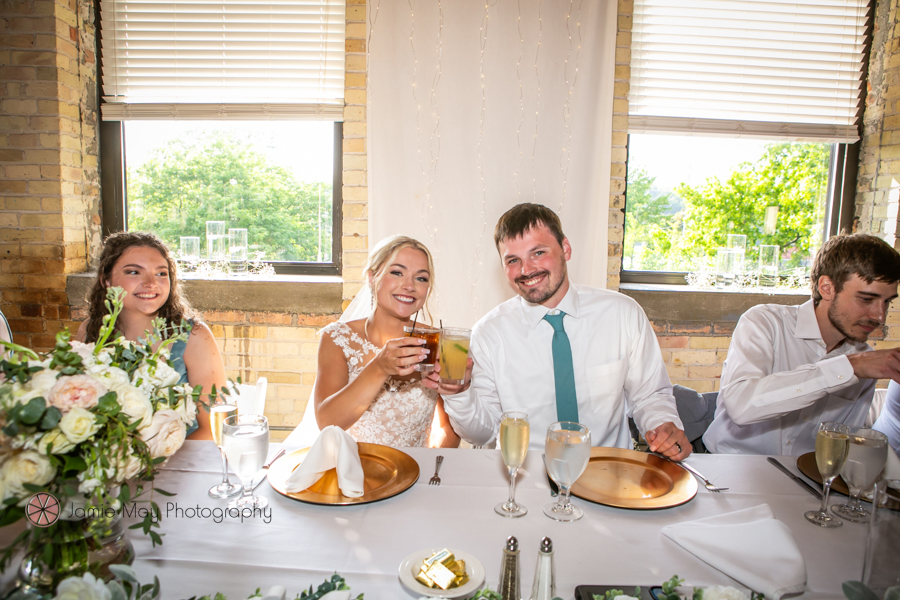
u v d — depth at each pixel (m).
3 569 0.67
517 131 2.71
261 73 2.78
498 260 2.76
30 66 2.57
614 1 2.65
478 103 2.69
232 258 2.84
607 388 1.65
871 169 2.90
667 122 2.85
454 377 1.30
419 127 2.69
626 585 0.77
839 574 0.82
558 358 1.59
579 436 0.91
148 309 1.65
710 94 2.86
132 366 0.77
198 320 1.80
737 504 1.04
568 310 1.65
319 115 2.78
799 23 2.83
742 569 0.79
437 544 0.88
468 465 1.20
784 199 3.03
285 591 0.71
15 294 2.67
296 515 0.96
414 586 0.73
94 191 2.85
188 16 2.75
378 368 1.39
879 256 1.41
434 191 2.72
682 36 2.80
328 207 2.95
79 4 2.70
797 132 2.91
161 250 1.69
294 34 2.74
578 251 2.78
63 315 2.68
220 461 1.20
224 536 0.89
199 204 2.95
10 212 2.63
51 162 2.62
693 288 2.87
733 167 3.00
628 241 3.01
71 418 0.62
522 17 2.66
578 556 0.85
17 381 0.66
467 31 2.66
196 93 2.81
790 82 2.88
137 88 2.81
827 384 1.29
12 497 0.62
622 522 0.96
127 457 0.69
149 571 0.79
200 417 1.62
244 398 1.72
